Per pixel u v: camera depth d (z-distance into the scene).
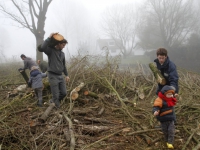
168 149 3.44
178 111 4.80
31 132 3.84
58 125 3.95
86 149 3.35
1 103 5.47
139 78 7.64
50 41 4.55
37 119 4.36
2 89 7.08
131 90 6.52
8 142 3.59
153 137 3.82
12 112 4.74
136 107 5.17
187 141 3.52
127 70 7.84
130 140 3.70
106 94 6.00
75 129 3.96
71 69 7.04
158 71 3.71
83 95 5.80
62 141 3.56
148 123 4.35
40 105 5.25
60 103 5.25
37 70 5.49
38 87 5.30
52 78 4.79
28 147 3.46
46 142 3.54
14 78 8.75
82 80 6.61
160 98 3.39
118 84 6.74
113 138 3.75
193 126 4.23
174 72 3.44
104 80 6.46
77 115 4.64
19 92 6.37
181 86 6.67
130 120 4.45
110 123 4.36
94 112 4.90
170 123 3.44
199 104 5.17
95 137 3.78
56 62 4.75
